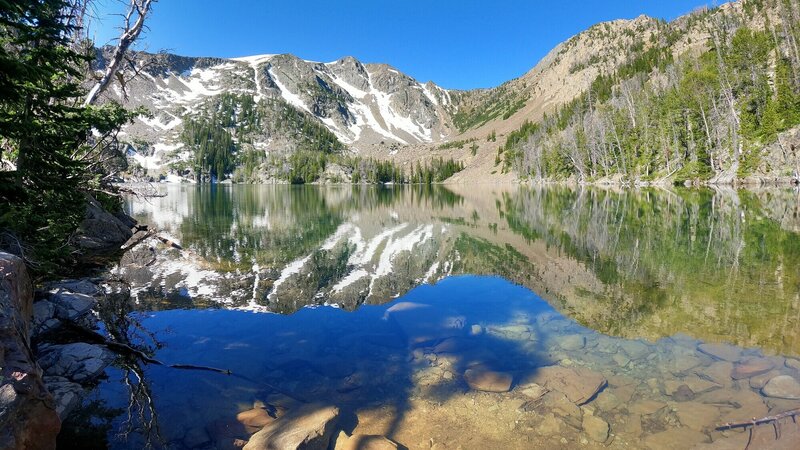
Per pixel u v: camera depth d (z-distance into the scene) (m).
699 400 5.82
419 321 9.54
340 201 60.47
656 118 82.88
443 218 34.88
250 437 5.25
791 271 12.98
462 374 6.94
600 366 7.08
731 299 10.43
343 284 13.45
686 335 8.22
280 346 8.14
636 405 5.83
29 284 6.54
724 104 67.94
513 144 156.75
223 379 6.78
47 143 10.41
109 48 15.76
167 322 9.54
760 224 22.81
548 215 34.34
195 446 5.10
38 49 9.09
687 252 16.62
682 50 151.50
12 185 9.21
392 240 23.27
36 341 8.03
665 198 44.16
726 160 64.12
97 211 19.69
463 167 178.12
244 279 13.96
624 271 14.16
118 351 7.82
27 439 4.09
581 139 99.12
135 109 18.23
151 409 5.89
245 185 165.00
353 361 7.46
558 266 15.58
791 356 7.00
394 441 5.27
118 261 16.14
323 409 5.71
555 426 5.47
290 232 26.34
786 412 5.29
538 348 7.94
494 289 12.62
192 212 39.72
